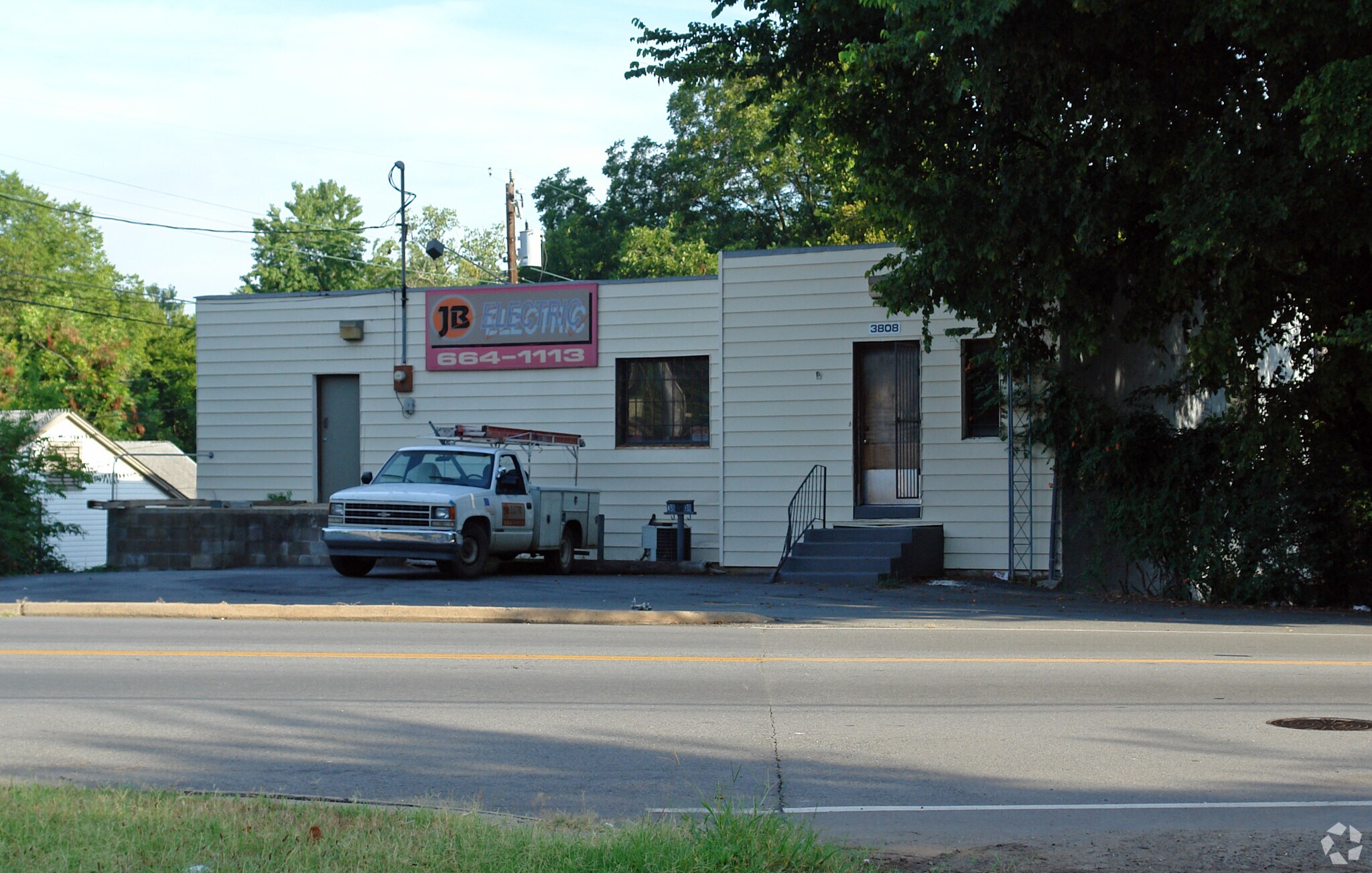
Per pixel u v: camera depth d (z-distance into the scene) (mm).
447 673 10539
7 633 13219
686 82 18484
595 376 24562
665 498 24047
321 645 12336
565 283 24750
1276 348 21875
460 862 4824
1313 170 14266
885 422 22531
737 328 23203
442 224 72688
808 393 22766
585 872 4789
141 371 79125
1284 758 7402
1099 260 17188
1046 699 9406
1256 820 6039
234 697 9289
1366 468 18281
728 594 17750
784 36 17891
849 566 20125
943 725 8398
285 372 26375
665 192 57281
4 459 25172
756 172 50344
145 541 23719
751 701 9289
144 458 56406
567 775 6914
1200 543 18156
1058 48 14875
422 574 20469
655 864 4855
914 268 17328
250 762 7152
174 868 4766
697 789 6414
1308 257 16453
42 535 25484
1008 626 14594
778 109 19531
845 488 22469
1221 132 14672
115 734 7922
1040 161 15969
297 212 74625
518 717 8594
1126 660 11586
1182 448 18438
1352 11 12703
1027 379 20406
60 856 4836
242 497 26453
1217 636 13711
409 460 20516
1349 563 17828
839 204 40875
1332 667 11125
